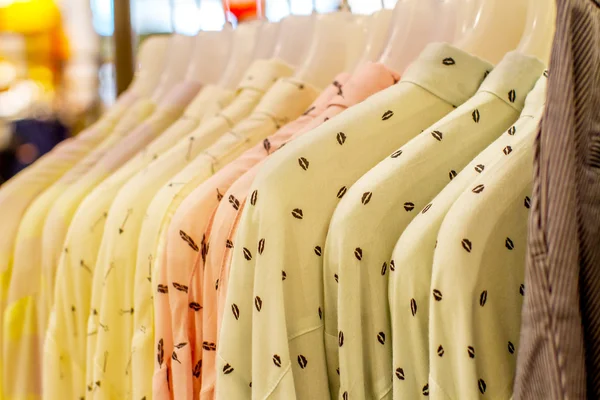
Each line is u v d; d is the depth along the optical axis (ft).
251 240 1.48
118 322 2.12
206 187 1.82
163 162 2.14
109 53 4.43
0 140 4.13
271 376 1.45
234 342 1.52
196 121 2.43
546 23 1.74
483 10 1.90
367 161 1.56
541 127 1.03
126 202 2.08
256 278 1.47
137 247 2.05
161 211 1.92
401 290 1.34
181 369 1.80
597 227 1.05
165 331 1.86
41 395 2.55
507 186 1.29
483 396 1.29
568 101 1.00
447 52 1.66
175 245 1.79
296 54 2.39
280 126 2.07
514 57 1.60
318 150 1.51
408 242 1.33
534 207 1.03
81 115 4.37
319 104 1.91
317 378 1.50
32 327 2.50
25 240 2.45
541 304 1.01
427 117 1.64
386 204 1.43
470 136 1.53
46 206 2.47
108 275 2.10
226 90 2.45
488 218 1.26
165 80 2.88
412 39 2.03
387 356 1.45
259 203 1.46
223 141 2.04
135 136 2.55
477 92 1.62
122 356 2.14
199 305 1.81
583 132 1.02
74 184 2.48
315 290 1.50
